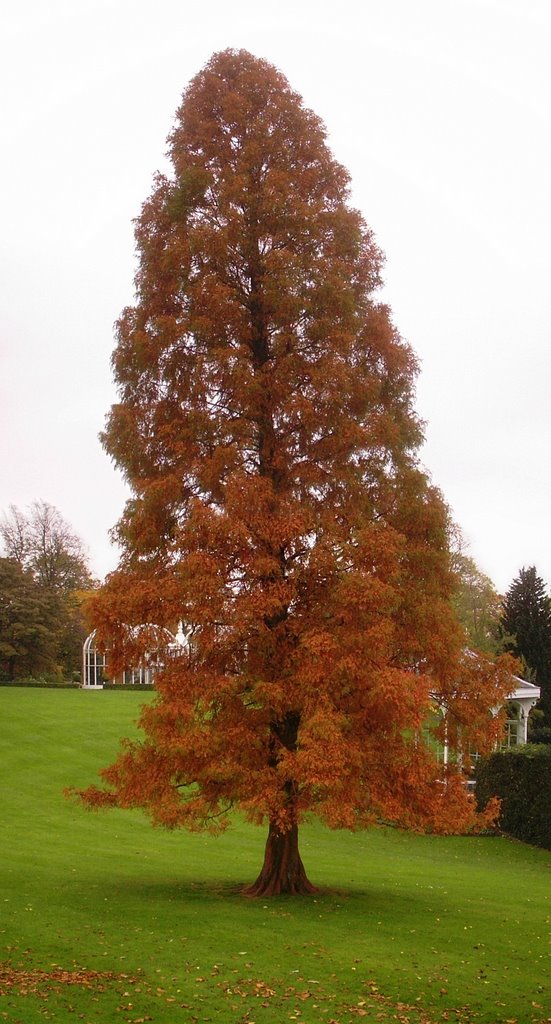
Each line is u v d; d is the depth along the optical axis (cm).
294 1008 1035
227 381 1623
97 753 3644
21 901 1540
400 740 1523
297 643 1559
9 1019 925
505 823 2952
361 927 1420
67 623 6756
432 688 1545
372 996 1097
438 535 1652
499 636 4450
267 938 1323
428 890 1872
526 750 2908
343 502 1616
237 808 1550
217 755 1502
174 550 1564
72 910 1471
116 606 1534
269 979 1136
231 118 1731
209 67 1817
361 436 1588
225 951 1248
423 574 1634
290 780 1504
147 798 1512
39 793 3055
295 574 1539
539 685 4275
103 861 2100
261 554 1532
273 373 1617
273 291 1603
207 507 1524
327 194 1756
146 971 1141
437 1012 1053
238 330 1662
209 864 2133
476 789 3127
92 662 5628
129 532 1603
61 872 1908
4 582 6203
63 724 4075
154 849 2341
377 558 1516
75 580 7219
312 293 1620
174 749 1452
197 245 1638
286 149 1738
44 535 7250
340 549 1541
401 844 2744
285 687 1487
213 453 1599
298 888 1675
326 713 1412
